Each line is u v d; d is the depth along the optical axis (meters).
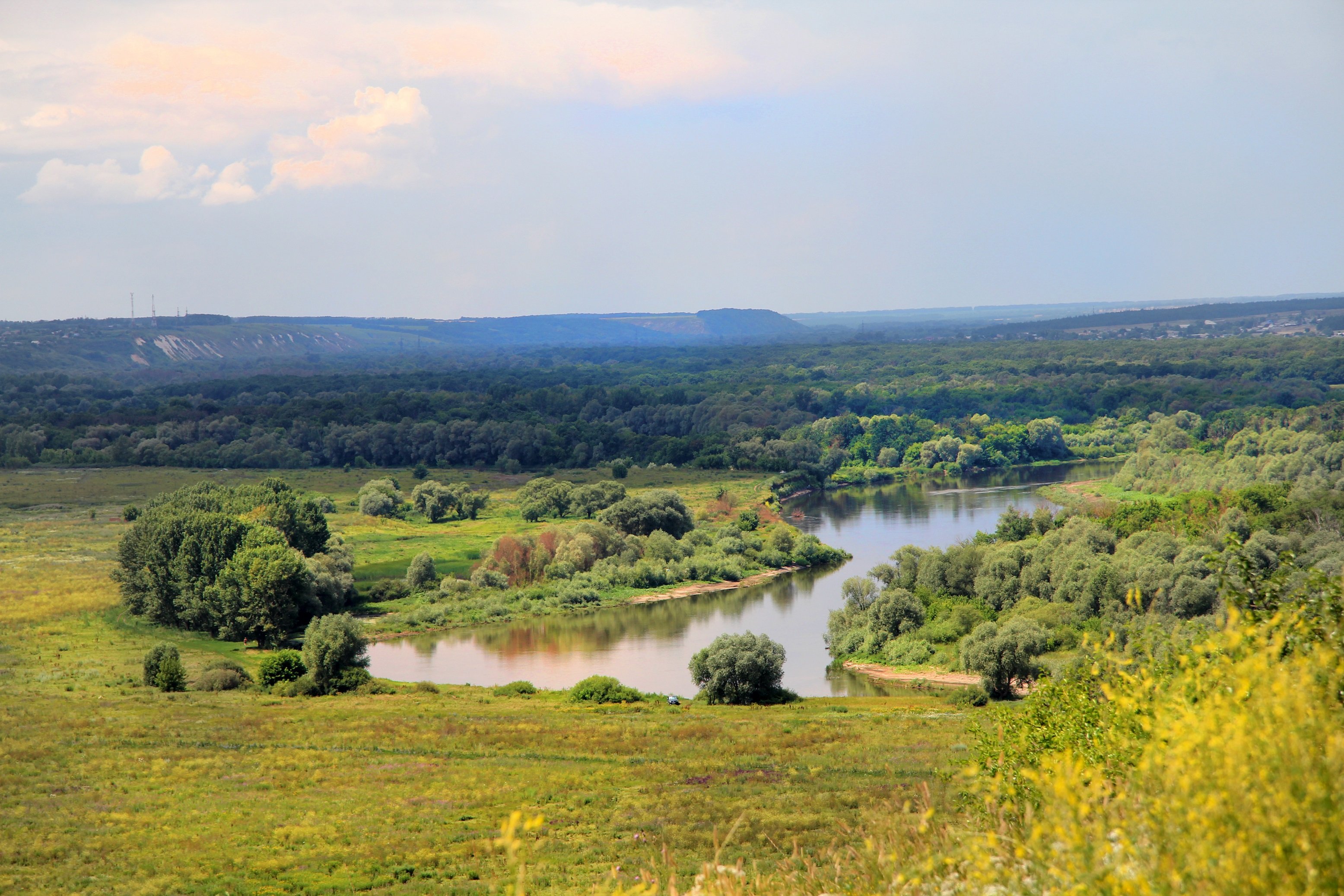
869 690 81.56
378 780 53.75
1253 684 8.70
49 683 77.56
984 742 17.09
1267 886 6.85
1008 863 9.54
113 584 114.56
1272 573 12.78
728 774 53.22
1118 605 79.62
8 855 40.78
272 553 98.62
